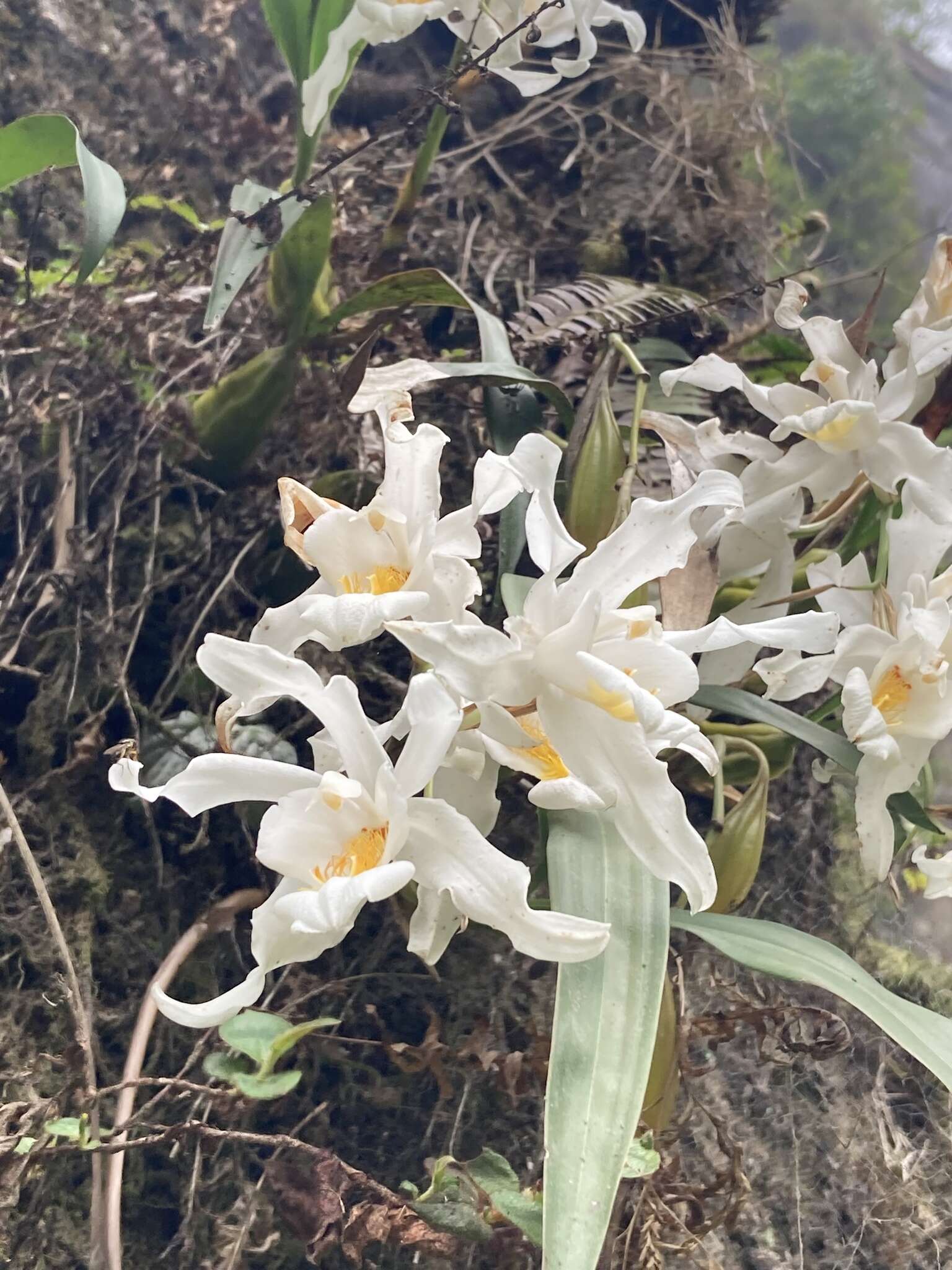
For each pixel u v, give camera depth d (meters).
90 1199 0.25
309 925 0.17
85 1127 0.23
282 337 0.30
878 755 0.21
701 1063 0.30
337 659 0.30
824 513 0.27
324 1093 0.27
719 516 0.25
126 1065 0.25
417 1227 0.23
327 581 0.20
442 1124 0.27
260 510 0.31
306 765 0.30
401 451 0.20
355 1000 0.28
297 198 0.27
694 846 0.18
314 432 0.31
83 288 0.31
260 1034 0.24
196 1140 0.26
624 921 0.19
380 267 0.32
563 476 0.27
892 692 0.23
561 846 0.20
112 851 0.28
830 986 0.20
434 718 0.18
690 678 0.19
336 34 0.26
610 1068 0.18
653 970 0.18
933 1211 0.31
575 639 0.19
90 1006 0.26
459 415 0.33
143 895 0.28
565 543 0.19
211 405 0.30
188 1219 0.25
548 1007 0.28
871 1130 0.31
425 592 0.20
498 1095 0.27
